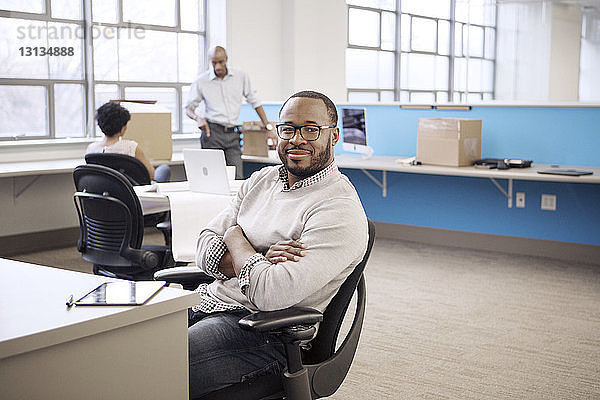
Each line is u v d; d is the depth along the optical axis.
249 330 1.44
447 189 5.39
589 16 9.10
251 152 5.88
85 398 1.21
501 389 2.65
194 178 3.29
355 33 8.84
